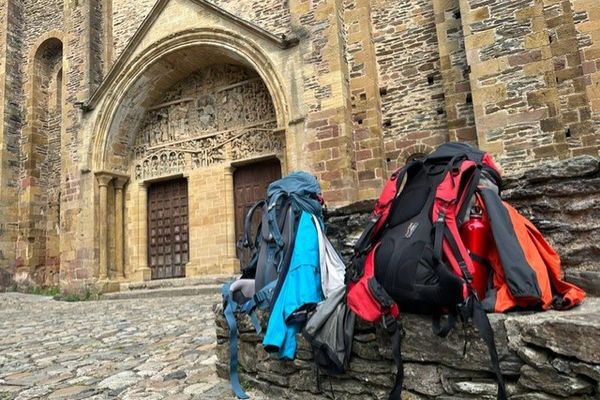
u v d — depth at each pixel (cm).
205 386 358
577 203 284
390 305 240
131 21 1634
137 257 1537
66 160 1555
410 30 1214
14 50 1942
